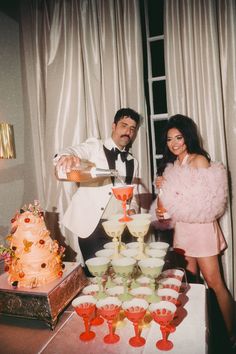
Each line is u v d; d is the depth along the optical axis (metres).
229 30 2.28
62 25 2.65
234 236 2.39
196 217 2.12
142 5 2.74
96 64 2.59
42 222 1.47
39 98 2.81
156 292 1.29
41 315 1.29
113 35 2.52
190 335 1.16
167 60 2.43
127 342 1.15
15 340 1.21
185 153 2.35
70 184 2.78
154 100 2.89
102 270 1.26
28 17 2.84
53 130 2.74
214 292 2.25
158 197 2.37
